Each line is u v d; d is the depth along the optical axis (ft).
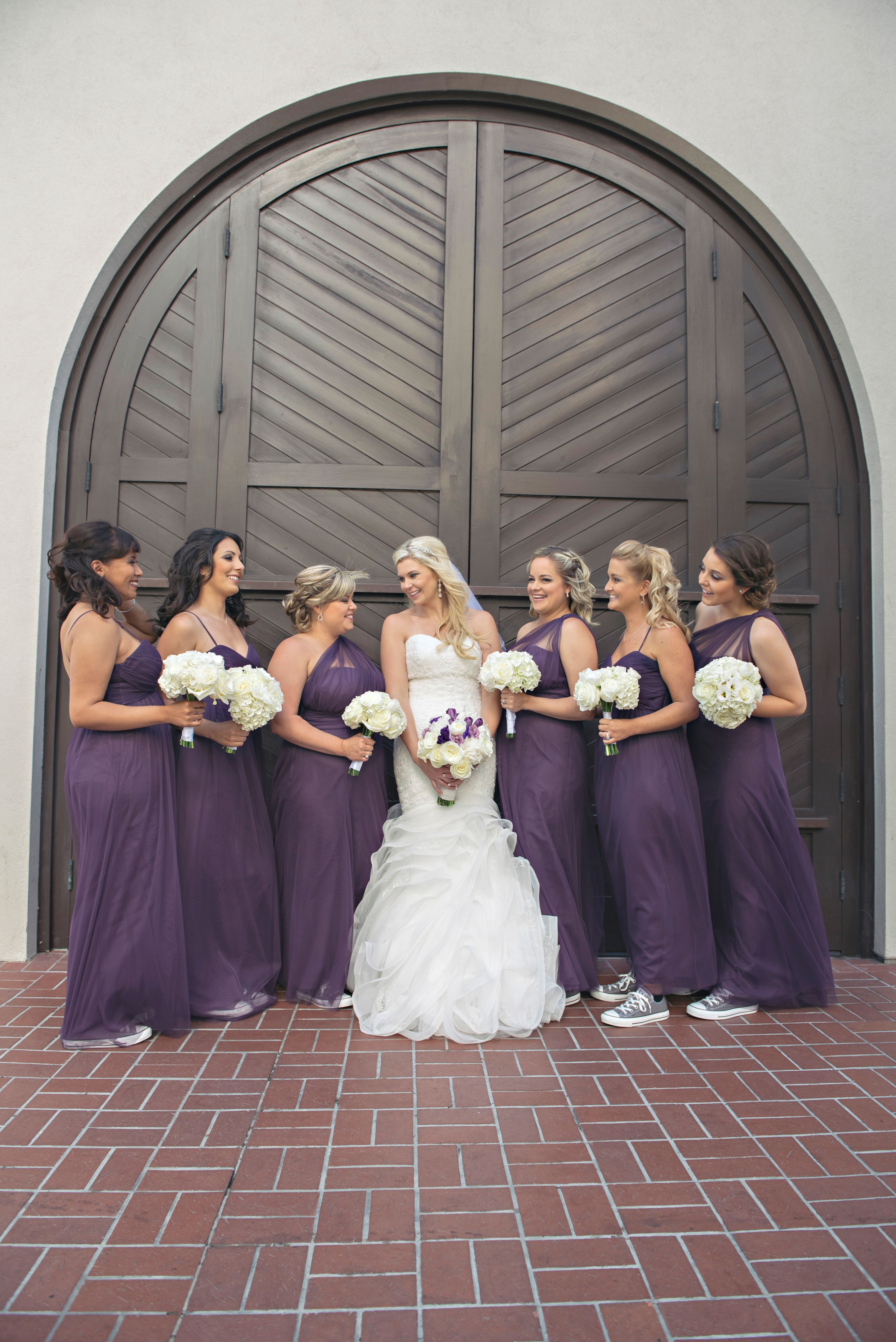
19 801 11.39
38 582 11.57
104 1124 6.91
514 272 12.49
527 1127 6.97
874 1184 6.25
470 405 12.33
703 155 12.28
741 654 9.91
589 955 10.14
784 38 12.30
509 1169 6.33
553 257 12.53
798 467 12.60
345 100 12.10
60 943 11.76
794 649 12.48
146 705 9.11
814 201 12.35
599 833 10.93
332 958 9.73
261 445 12.28
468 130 12.47
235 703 8.71
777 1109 7.37
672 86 12.23
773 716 9.82
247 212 12.35
